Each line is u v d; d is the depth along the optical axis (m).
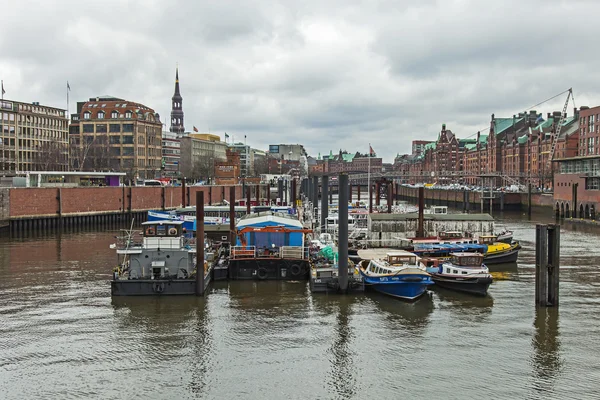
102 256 69.62
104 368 32.78
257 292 49.97
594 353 35.19
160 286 47.97
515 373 32.19
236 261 55.00
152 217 98.88
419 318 42.31
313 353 35.09
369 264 52.97
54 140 190.38
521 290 51.56
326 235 69.62
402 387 30.38
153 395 29.44
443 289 51.88
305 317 42.44
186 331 39.09
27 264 63.62
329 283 49.16
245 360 33.97
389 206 100.31
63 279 55.25
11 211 97.00
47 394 29.52
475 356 34.69
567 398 29.20
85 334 38.47
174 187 143.62
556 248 44.62
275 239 61.88
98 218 116.00
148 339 37.53
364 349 35.78
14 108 181.62
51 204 105.06
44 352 35.22
